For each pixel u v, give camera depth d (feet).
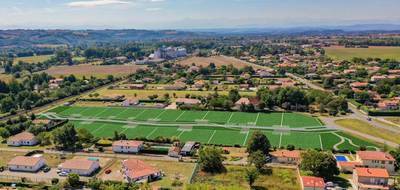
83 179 507.71
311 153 506.89
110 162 570.05
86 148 631.97
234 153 592.19
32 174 531.91
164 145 635.66
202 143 643.86
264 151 563.07
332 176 498.28
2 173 535.60
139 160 564.30
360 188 454.40
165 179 501.56
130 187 457.27
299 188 464.65
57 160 583.99
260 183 481.87
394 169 514.68
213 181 489.67
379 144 624.18
